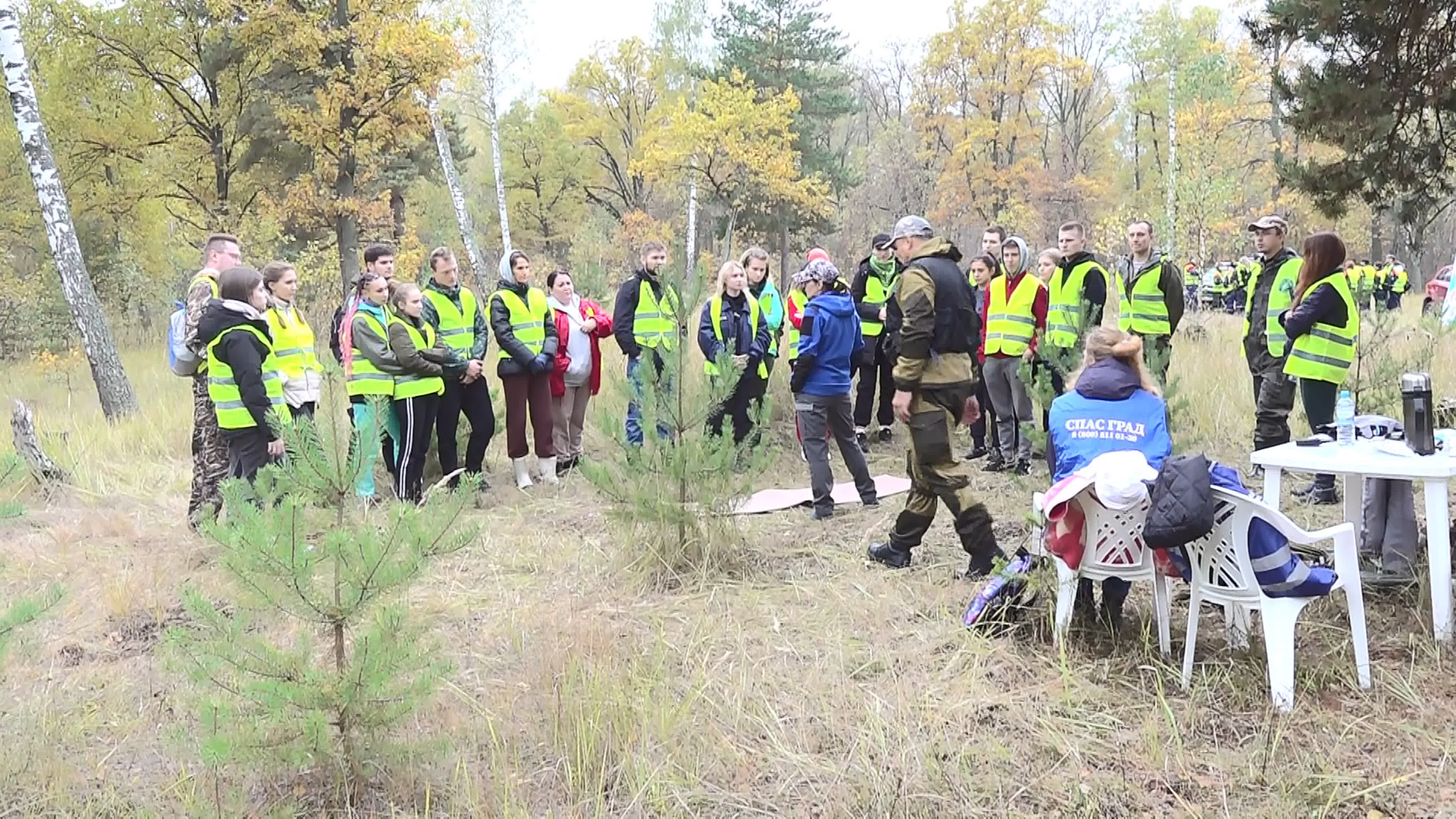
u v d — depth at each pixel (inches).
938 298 177.9
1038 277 288.8
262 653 107.1
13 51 373.4
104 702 140.9
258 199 898.1
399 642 111.0
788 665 149.2
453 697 139.9
